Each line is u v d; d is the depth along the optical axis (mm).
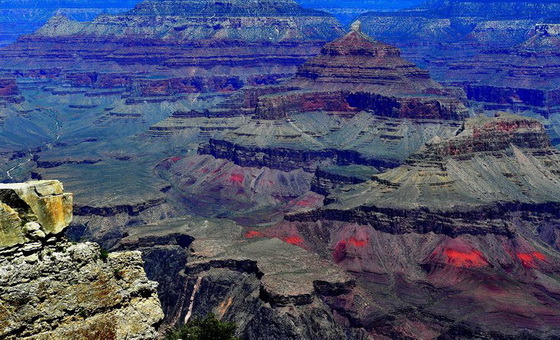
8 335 43469
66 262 46062
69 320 45688
